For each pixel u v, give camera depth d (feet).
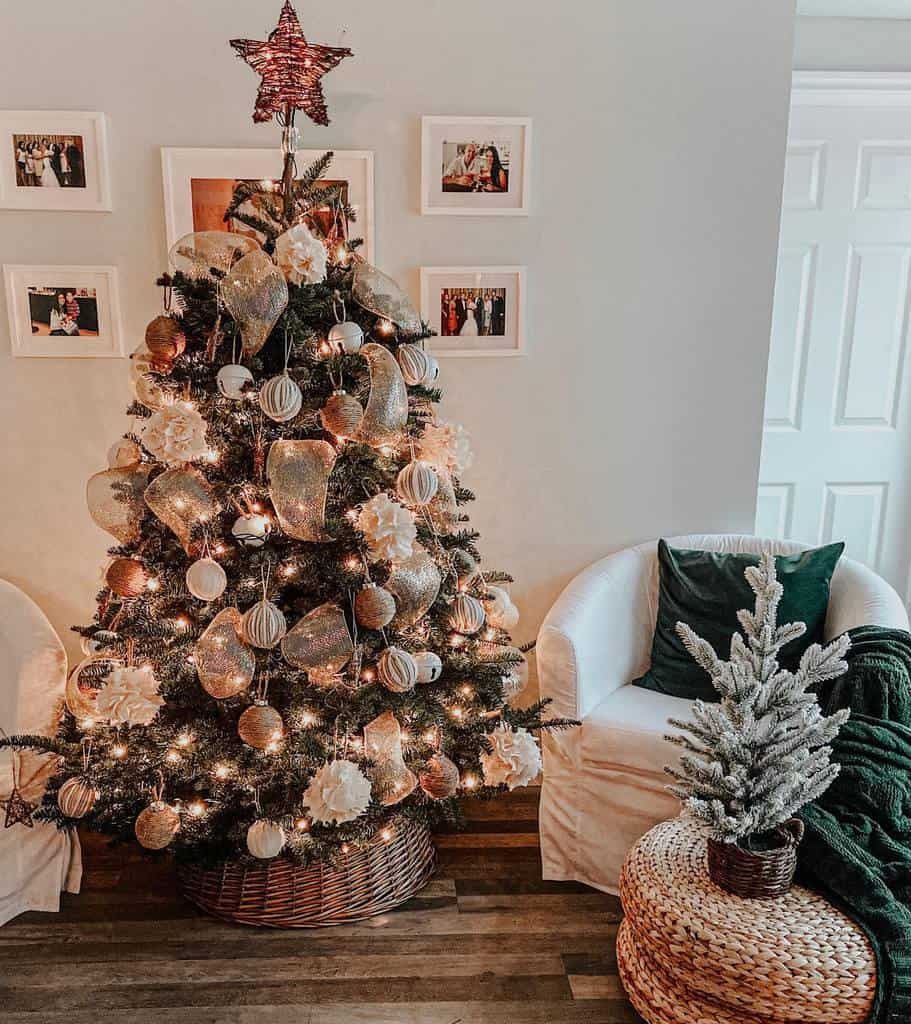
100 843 7.69
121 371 8.00
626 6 7.79
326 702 5.81
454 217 8.02
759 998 5.02
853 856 5.32
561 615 7.34
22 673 6.91
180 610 5.94
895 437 10.63
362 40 7.66
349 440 5.82
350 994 6.05
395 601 5.69
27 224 7.70
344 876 6.65
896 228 10.07
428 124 7.79
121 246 7.80
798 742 5.21
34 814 6.08
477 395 8.38
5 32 7.38
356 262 6.30
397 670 5.54
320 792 5.43
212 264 6.03
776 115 8.07
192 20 7.48
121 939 6.53
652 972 5.59
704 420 8.62
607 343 8.39
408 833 7.02
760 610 5.58
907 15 9.40
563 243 8.16
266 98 6.13
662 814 6.81
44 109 7.53
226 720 5.98
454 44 7.73
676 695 7.50
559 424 8.50
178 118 7.63
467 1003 5.98
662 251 8.25
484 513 8.63
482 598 6.79
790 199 9.96
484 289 8.15
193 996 6.02
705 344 8.46
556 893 7.09
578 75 7.87
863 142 9.85
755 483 8.80
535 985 6.14
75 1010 5.90
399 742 5.90
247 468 5.80
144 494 5.76
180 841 6.16
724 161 8.13
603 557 8.84
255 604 5.55
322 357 5.77
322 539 5.54
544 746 7.18
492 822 8.05
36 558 8.28
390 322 6.05
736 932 5.12
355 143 7.82
